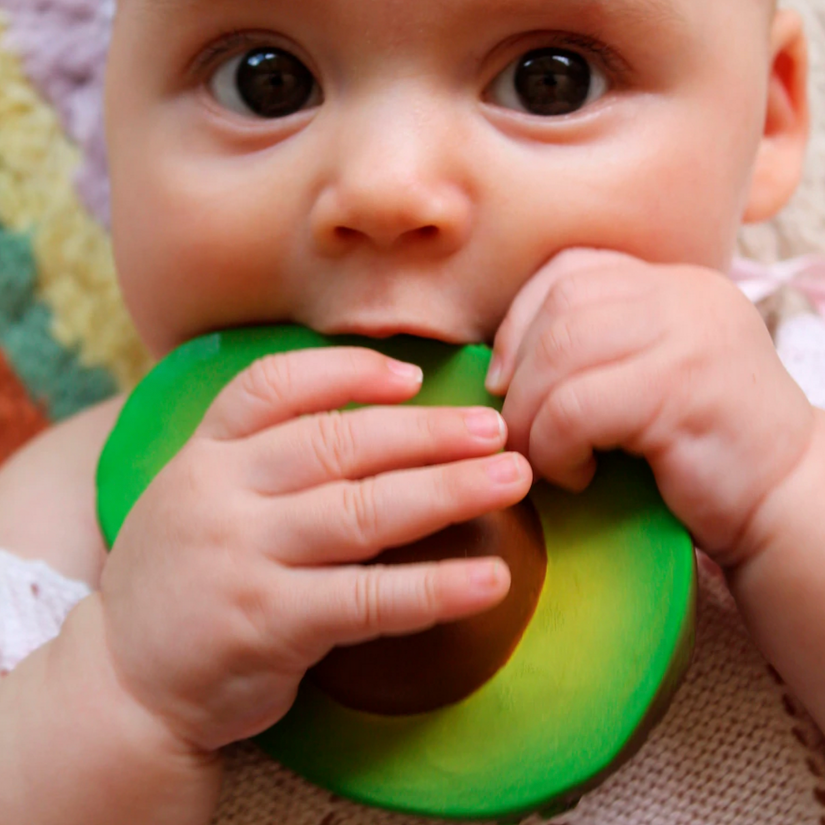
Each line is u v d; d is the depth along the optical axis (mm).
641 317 293
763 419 294
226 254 310
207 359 317
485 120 302
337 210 295
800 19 347
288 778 311
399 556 291
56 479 356
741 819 308
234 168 310
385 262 301
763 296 380
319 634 283
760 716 312
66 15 412
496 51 300
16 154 413
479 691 294
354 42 297
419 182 293
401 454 287
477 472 282
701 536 297
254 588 285
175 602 290
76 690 297
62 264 417
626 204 304
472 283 302
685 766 309
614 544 294
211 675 289
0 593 328
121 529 303
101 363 419
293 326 313
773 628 301
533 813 296
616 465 296
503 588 279
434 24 295
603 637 291
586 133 304
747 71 315
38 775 297
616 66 305
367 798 294
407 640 294
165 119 316
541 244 302
